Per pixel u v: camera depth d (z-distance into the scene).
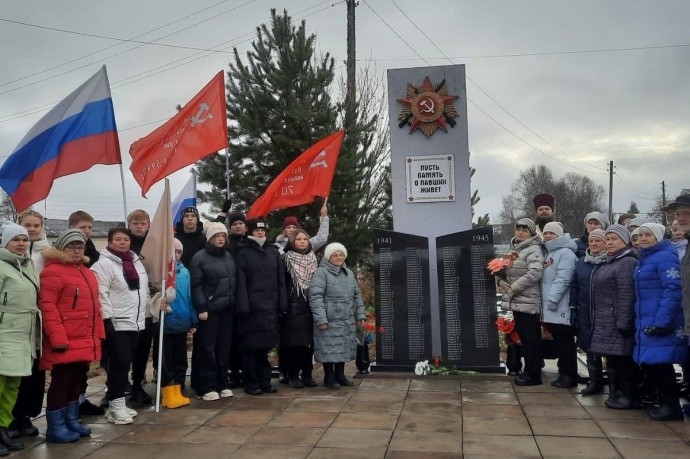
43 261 5.61
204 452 4.91
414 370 7.89
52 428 5.25
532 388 7.07
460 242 8.02
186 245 7.16
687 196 5.27
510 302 7.30
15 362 4.87
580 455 4.70
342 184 12.76
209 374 6.70
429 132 8.47
